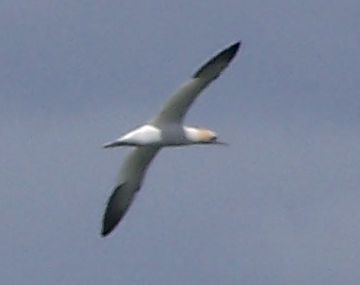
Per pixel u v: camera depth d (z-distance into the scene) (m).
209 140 50.44
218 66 49.59
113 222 52.03
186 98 50.00
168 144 50.31
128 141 50.12
